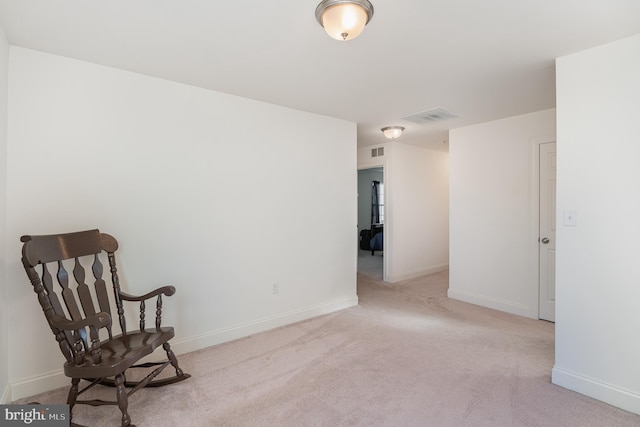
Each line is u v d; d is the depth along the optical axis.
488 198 3.98
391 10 1.71
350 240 4.00
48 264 2.23
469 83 2.74
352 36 1.70
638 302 1.94
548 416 1.90
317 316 3.65
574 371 2.18
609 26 1.85
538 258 3.56
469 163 4.17
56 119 2.21
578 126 2.16
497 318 3.58
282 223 3.37
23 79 2.10
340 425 1.83
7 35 1.96
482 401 2.05
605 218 2.05
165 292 2.24
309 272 3.60
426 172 5.69
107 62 2.33
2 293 1.96
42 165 2.16
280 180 3.35
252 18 1.79
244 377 2.35
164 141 2.65
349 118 3.81
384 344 2.90
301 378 2.33
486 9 1.70
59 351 2.23
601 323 2.07
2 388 1.94
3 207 1.98
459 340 2.98
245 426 1.82
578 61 2.16
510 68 2.44
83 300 2.09
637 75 1.94
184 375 2.30
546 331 3.20
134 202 2.52
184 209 2.75
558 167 2.24
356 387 2.21
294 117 3.45
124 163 2.47
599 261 2.08
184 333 2.76
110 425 1.84
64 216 2.24
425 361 2.57
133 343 1.99
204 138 2.85
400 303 4.14
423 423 1.84
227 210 2.99
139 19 1.80
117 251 2.46
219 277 2.95
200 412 1.95
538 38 2.00
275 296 3.33
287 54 2.22
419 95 3.03
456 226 4.32
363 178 9.64
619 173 2.00
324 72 2.51
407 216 5.39
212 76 2.59
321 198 3.70
